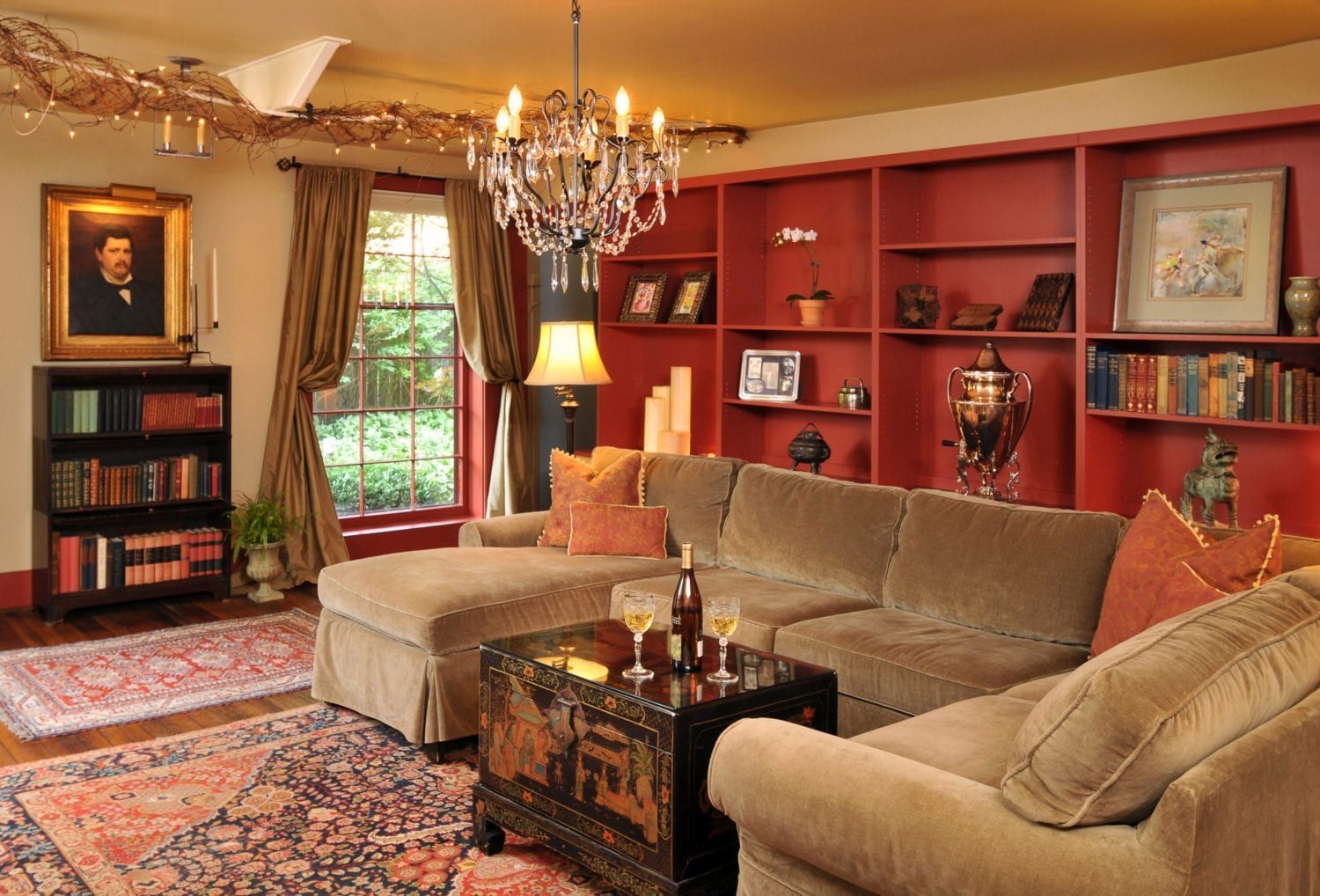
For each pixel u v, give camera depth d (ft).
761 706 9.68
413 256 24.40
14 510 19.53
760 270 20.62
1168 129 14.47
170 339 20.61
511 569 14.82
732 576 15.07
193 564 20.34
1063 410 16.97
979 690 10.79
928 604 13.08
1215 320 14.79
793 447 18.54
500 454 25.13
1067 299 16.60
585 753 9.87
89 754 13.26
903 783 7.09
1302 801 7.01
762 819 7.73
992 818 6.67
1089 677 6.48
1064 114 16.75
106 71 14.57
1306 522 14.70
